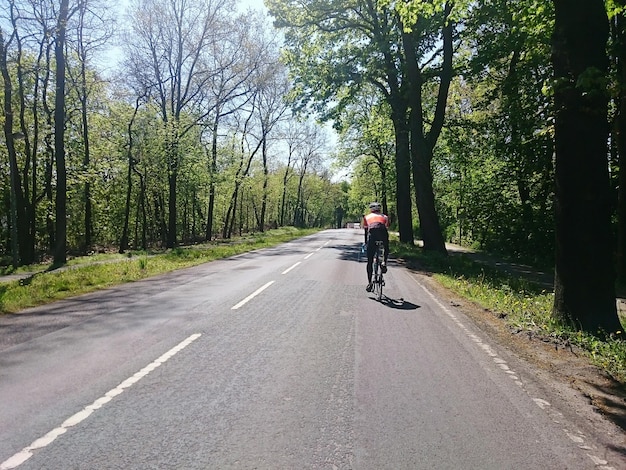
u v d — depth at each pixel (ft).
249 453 11.87
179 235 185.37
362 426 13.46
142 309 30.94
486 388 16.75
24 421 13.70
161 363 19.16
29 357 20.11
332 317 28.12
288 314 28.94
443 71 67.46
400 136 81.35
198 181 126.31
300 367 18.71
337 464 11.38
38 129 93.15
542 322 26.05
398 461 11.57
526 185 73.92
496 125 70.44
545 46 45.06
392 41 71.41
